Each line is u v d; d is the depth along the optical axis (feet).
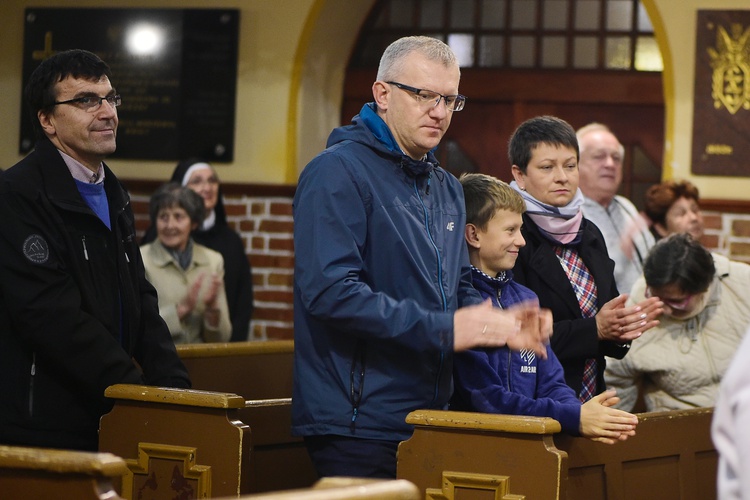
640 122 25.89
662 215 20.01
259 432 13.55
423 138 11.00
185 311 18.58
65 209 11.86
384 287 10.90
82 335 11.62
